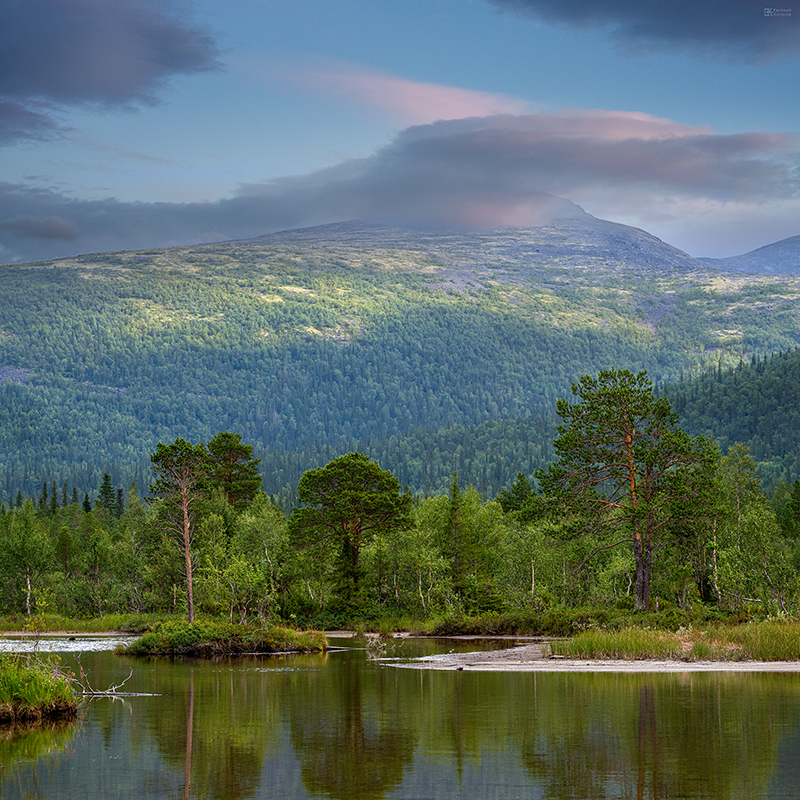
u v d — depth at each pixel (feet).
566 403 227.81
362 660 156.15
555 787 54.54
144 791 55.52
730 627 165.48
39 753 67.67
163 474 256.93
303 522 272.92
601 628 197.88
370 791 54.49
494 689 103.50
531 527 299.79
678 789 53.52
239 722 81.51
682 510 211.61
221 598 230.27
